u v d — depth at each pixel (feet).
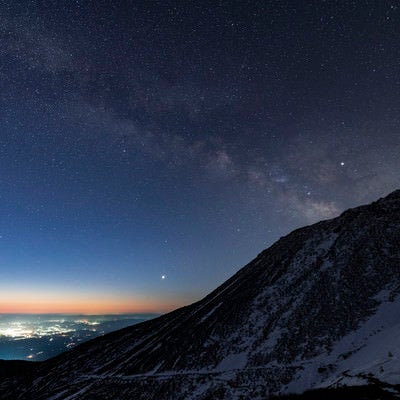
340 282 148.87
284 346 119.03
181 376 124.88
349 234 195.11
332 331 116.57
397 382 48.52
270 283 183.21
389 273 141.69
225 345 137.69
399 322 102.99
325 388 65.31
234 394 98.94
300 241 225.35
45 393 163.53
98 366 178.70
